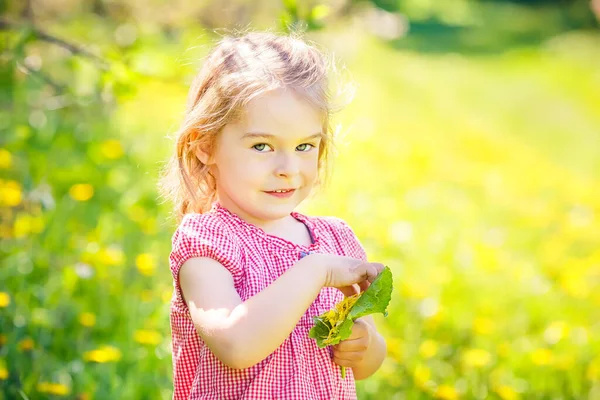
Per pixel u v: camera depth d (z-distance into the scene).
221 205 2.24
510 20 29.62
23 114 6.32
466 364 4.02
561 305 5.29
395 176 8.56
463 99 16.52
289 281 1.96
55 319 3.67
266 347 1.91
